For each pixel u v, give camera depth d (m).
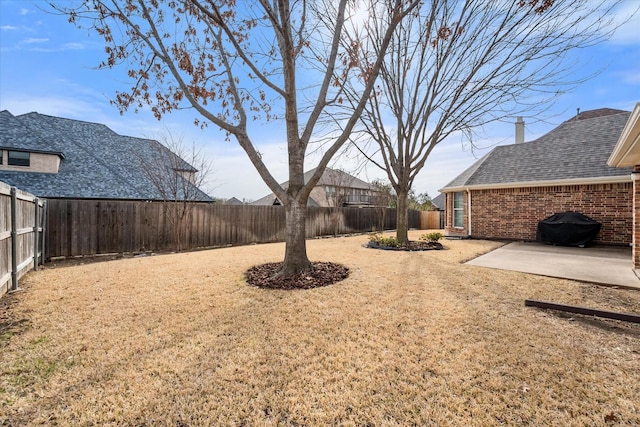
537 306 3.99
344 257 8.01
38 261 7.19
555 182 10.51
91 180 14.24
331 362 2.67
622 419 1.96
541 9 5.60
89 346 2.98
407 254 8.49
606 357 2.71
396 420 1.98
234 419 2.00
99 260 8.55
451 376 2.44
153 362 2.68
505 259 7.61
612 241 9.71
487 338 3.09
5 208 4.76
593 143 11.27
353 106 9.18
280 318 3.68
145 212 10.20
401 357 2.73
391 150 10.02
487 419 1.97
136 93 5.69
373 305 4.11
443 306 4.04
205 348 2.93
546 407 2.08
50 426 1.93
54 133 16.20
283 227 14.23
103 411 2.07
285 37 5.21
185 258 8.25
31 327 3.44
